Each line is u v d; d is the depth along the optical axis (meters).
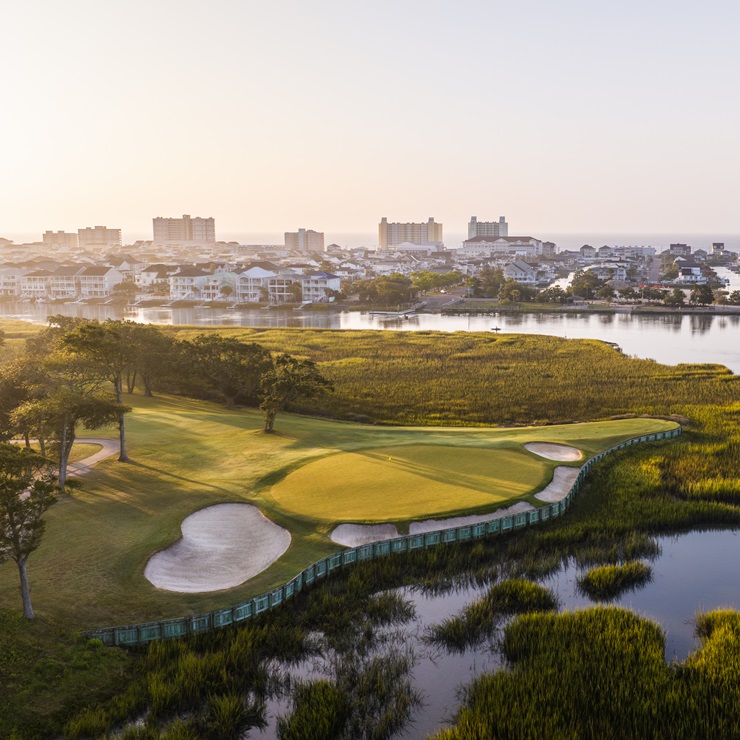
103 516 43.97
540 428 72.56
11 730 25.88
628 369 109.94
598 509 50.19
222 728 27.64
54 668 29.19
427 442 61.78
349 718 28.66
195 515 44.72
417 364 116.44
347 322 195.12
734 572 41.78
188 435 63.62
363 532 43.00
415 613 36.97
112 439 61.81
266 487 49.38
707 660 30.98
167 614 33.84
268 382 66.50
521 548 43.75
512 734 26.62
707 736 26.34
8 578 35.88
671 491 54.78
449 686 31.00
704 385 97.19
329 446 60.22
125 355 60.34
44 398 50.59
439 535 42.97
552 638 33.03
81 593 34.91
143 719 28.00
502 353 126.25
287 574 38.19
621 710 27.77
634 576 40.34
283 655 32.75
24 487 31.36
